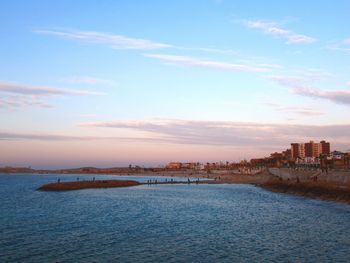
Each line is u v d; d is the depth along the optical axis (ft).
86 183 542.57
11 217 207.62
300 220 191.11
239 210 242.58
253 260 111.86
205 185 614.34
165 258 114.83
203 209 250.78
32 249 126.21
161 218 204.85
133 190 482.28
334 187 306.76
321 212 220.23
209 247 129.59
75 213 227.20
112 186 561.84
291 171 513.45
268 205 271.28
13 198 345.72
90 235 151.84
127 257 116.06
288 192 382.01
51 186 489.26
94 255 118.52
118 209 251.19
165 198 349.41
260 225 177.88
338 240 139.85
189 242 138.00
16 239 142.92
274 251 123.03
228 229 166.81
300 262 109.29
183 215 218.18
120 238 145.59
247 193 408.46
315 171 446.19
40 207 262.67
